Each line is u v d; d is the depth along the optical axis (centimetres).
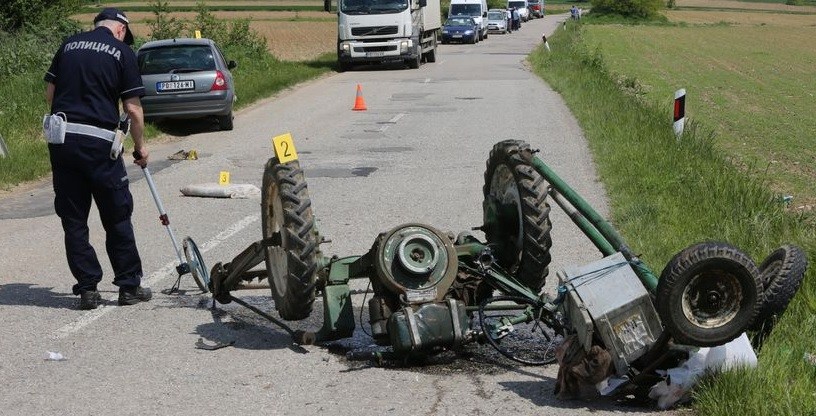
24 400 564
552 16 11712
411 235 602
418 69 3700
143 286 823
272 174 651
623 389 528
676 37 7000
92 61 742
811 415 493
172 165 1548
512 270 663
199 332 691
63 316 736
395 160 1547
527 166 636
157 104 1912
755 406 491
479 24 5925
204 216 1131
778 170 1738
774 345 582
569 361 535
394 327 583
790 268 548
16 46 2689
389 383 581
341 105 2469
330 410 541
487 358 624
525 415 525
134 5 11400
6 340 677
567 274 532
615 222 1017
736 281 489
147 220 1112
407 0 3628
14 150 1562
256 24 8200
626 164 1330
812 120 2570
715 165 1279
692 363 518
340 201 1201
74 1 3441
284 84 3028
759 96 3212
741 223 919
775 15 13000
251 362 624
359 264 634
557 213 1108
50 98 754
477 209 1134
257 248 669
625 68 4275
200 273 788
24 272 881
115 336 684
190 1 12538
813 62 4828
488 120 2056
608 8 10106
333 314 628
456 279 624
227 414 538
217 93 1930
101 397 567
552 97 2514
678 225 966
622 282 518
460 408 538
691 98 3095
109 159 746
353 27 3628
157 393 572
